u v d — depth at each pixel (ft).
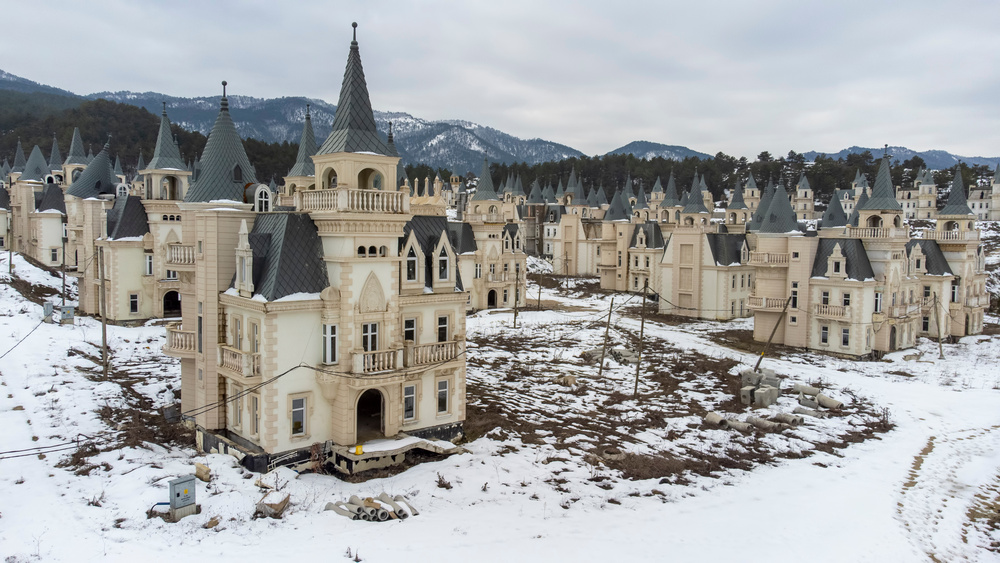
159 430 116.06
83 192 228.43
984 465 118.42
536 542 80.28
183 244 113.09
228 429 108.58
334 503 88.22
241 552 72.33
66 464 97.60
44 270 276.41
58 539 72.90
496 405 142.00
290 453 99.76
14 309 201.67
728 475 108.78
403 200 105.70
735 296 298.35
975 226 524.52
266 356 96.48
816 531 88.84
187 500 81.10
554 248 469.16
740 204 405.39
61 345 168.45
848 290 209.97
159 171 208.74
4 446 102.73
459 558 74.74
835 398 158.81
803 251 220.64
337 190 99.50
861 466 116.37
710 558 79.46
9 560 67.56
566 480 102.12
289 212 104.27
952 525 94.63
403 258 111.45
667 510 93.15
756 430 133.59
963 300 246.47
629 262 380.37
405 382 110.32
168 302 228.02
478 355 198.80
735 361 197.26
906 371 191.01
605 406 147.54
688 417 140.36
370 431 111.24
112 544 72.18
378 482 97.96
